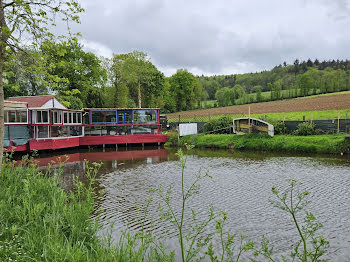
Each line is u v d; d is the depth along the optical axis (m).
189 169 18.06
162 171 17.48
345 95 64.56
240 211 9.71
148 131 34.00
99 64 46.59
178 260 6.32
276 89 94.06
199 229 4.52
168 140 34.56
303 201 10.70
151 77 57.31
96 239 5.84
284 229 8.20
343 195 11.38
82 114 31.95
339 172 15.82
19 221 5.54
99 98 49.62
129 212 9.69
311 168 17.25
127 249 5.04
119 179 15.11
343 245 7.12
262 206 10.23
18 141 23.86
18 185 7.51
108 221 8.55
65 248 4.70
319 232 7.94
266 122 28.89
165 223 8.69
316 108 48.38
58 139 27.17
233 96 97.56
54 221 5.53
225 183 13.83
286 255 6.66
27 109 24.59
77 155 25.94
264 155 23.70
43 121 26.00
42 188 7.56
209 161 21.28
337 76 96.75
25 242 4.61
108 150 30.39
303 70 154.12
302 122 29.03
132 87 60.94
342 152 22.47
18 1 6.92
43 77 8.33
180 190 12.67
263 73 161.25
